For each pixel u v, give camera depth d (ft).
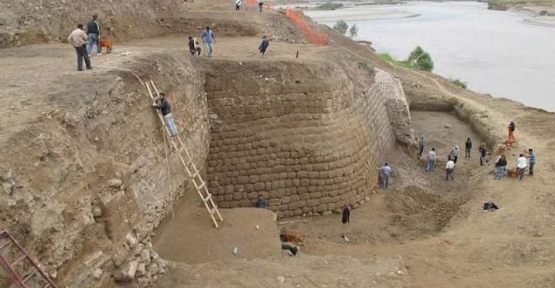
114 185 40.65
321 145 74.02
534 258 61.36
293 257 50.67
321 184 74.59
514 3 419.95
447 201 80.89
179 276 44.65
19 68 57.57
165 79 60.23
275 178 73.41
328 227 71.46
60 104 42.80
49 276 33.53
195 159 65.62
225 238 56.24
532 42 247.09
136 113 52.42
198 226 58.29
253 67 73.00
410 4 490.49
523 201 76.18
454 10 418.10
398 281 45.32
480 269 58.95
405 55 221.66
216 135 72.08
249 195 73.10
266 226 58.95
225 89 71.87
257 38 107.65
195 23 110.22
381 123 94.73
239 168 72.64
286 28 125.59
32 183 33.99
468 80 176.76
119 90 50.57
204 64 72.28
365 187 79.61
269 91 72.54
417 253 63.16
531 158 83.92
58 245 34.45
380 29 307.17
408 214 76.79
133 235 42.29
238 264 47.37
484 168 92.48
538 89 164.86
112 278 39.32
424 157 100.89
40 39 78.74
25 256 31.37
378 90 98.48
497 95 158.10
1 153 33.47
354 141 77.77
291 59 77.15
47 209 34.22
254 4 170.19
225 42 101.19
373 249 64.08
